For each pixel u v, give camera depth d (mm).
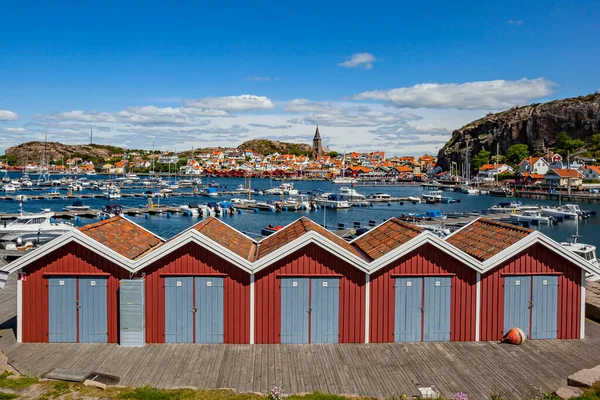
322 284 18703
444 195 148375
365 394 14781
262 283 18594
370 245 22188
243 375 15914
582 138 194500
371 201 117625
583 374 15039
